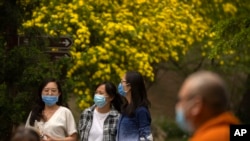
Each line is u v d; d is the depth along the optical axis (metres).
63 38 18.67
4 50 17.61
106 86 13.96
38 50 17.91
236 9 29.69
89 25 21.19
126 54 21.12
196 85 6.32
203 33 24.48
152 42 22.30
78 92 20.61
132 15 22.44
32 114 13.96
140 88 13.43
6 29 18.05
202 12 28.38
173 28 23.34
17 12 17.97
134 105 13.41
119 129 13.58
